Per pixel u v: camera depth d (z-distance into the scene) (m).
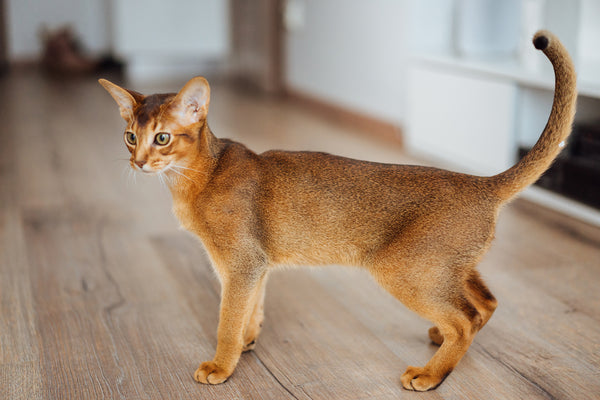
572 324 1.18
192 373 1.08
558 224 1.55
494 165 1.75
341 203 1.04
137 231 1.53
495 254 1.41
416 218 1.02
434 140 2.01
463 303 1.03
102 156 2.11
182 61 3.73
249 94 3.28
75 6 3.93
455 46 2.13
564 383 1.06
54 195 1.73
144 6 3.47
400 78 2.22
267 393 1.04
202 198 1.05
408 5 2.11
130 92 1.04
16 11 3.83
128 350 1.12
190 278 1.33
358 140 2.34
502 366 1.09
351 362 1.10
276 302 1.26
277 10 3.18
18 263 1.37
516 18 1.99
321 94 2.83
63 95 3.14
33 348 1.12
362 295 1.28
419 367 1.06
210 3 3.54
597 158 1.51
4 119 2.63
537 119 1.69
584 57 1.78
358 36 2.46
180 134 1.02
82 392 1.04
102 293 1.28
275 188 1.05
